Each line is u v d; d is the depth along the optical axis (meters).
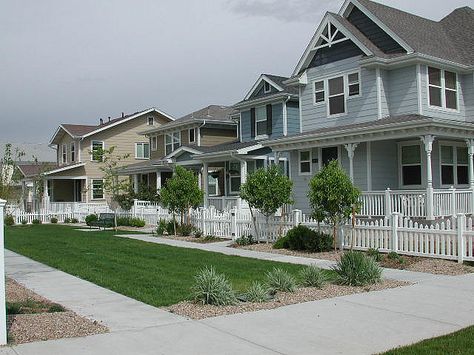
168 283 11.34
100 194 43.94
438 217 17.77
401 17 23.03
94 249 18.25
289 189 18.61
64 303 9.54
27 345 6.84
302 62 23.59
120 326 7.84
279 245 17.47
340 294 10.03
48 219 38.31
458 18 24.80
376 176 20.59
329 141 20.66
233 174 30.12
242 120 30.91
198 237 22.19
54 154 65.19
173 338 7.19
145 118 45.94
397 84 20.75
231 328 7.68
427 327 7.68
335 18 22.14
